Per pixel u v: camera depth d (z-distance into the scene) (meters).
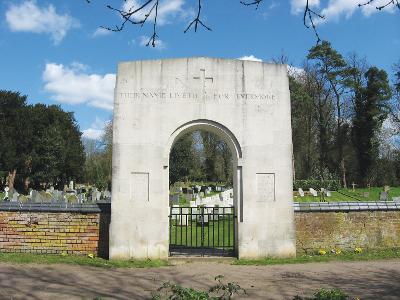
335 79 54.25
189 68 13.29
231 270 11.62
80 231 13.41
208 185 53.53
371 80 53.53
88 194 32.41
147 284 9.90
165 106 13.16
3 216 13.55
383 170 54.16
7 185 50.03
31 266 11.77
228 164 57.06
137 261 12.62
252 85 13.38
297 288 9.47
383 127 54.84
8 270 11.20
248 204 13.05
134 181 12.97
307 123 55.66
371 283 9.91
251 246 12.97
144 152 13.02
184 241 16.52
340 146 56.06
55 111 55.31
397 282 10.01
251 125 13.26
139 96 13.16
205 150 57.16
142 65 13.26
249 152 13.18
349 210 14.12
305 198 33.56
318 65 55.16
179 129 13.19
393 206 14.41
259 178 13.18
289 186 13.22
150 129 13.09
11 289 9.17
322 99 56.03
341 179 55.09
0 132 49.81
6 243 13.48
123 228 12.82
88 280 10.26
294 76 55.19
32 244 13.43
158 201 12.91
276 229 13.10
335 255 13.48
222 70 13.34
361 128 53.81
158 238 12.83
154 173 12.98
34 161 51.69
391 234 14.32
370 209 14.25
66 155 54.44
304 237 13.83
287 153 13.30
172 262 12.59
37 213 13.52
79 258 12.91
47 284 9.73
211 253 13.66
